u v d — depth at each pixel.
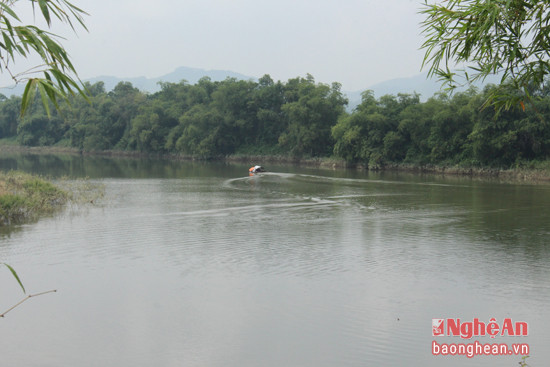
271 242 21.91
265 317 13.28
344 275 16.89
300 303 14.27
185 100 120.62
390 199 37.69
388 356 11.12
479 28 5.76
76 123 129.25
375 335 12.19
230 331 12.41
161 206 33.06
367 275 16.91
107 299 14.54
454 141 66.69
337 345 11.65
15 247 20.48
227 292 15.16
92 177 57.25
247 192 42.34
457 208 32.66
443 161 68.62
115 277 16.58
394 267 17.88
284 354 11.22
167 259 18.83
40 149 134.50
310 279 16.45
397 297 14.77
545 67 6.16
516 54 6.11
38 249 20.17
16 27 4.57
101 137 123.81
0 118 140.12
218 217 28.75
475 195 40.25
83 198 35.78
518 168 58.75
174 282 16.11
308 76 103.31
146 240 22.08
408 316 13.35
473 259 18.95
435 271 17.39
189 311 13.69
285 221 27.52
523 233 23.95
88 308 13.87
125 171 67.81
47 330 12.47
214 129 103.06
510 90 6.44
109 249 20.31
